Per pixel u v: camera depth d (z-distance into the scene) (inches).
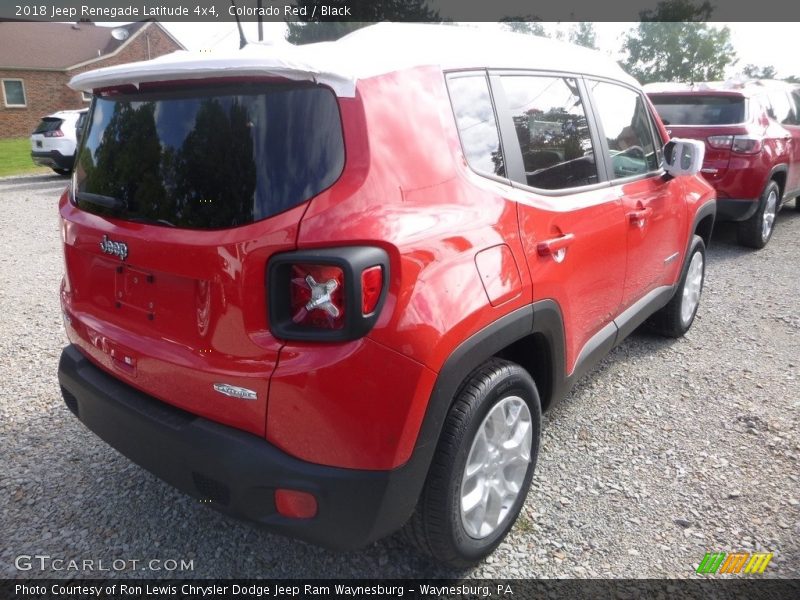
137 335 86.3
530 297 93.6
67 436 129.7
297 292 70.7
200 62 73.2
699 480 118.5
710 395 152.2
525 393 96.4
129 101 86.8
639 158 144.0
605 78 132.4
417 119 81.0
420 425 76.5
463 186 85.0
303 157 72.3
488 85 95.6
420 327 74.2
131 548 99.4
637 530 105.0
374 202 73.0
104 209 88.6
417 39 90.4
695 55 2048.5
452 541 87.1
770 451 128.5
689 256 173.3
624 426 137.6
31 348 173.6
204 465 76.9
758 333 192.9
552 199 103.3
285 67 69.7
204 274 74.2
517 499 100.0
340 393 70.7
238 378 73.8
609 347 133.1
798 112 337.4
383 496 75.3
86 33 1359.5
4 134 1202.0
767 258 281.1
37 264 265.6
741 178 265.4
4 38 1224.2
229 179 74.2
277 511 75.4
